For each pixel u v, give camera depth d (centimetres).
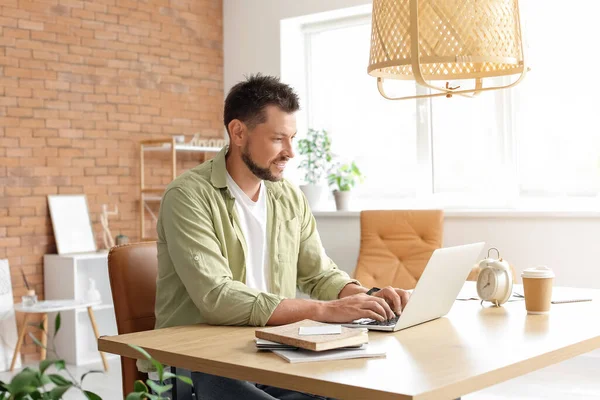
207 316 209
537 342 171
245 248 235
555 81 529
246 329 200
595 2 513
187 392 183
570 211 489
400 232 532
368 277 527
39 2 546
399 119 607
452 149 575
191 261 214
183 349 173
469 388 138
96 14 579
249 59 655
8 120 529
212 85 661
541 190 537
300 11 623
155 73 616
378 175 621
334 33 643
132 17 602
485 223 527
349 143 636
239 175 240
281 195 252
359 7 592
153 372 213
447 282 202
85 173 570
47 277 545
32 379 88
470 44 207
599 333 181
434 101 583
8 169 529
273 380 147
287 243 248
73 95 564
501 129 550
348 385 134
